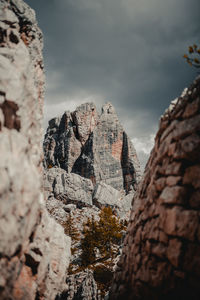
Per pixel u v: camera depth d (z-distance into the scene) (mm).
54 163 77188
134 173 75062
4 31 7082
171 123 6828
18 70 6602
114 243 36438
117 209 61969
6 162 4879
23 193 5391
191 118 5875
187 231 5203
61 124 85375
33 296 6609
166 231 5781
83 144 78625
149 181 8078
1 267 4664
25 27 8312
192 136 5633
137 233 7801
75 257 32094
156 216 6566
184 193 5559
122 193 71812
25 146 5836
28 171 5742
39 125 7969
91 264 29672
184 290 5117
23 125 6152
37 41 8945
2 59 6125
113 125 82688
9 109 5648
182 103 6375
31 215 5883
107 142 79000
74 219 48812
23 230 5359
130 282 7418
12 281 5238
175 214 5531
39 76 9055
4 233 4605
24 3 8430
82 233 42062
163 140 7211
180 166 5832
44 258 7449
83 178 66312
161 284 5684
